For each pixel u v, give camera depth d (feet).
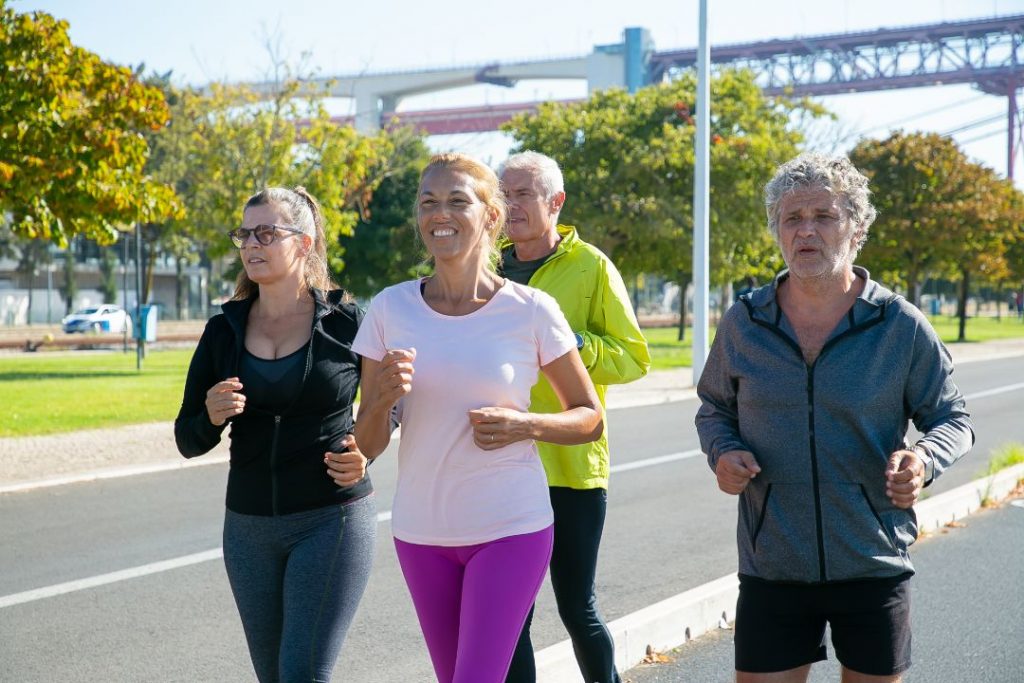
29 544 25.12
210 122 105.09
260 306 11.62
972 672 16.38
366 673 16.29
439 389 10.26
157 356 108.99
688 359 97.50
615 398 61.26
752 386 10.27
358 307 11.89
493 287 10.69
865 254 141.79
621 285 13.44
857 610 9.98
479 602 9.97
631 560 23.57
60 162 44.16
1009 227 146.51
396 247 172.86
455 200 10.36
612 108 127.54
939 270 151.64
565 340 10.55
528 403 10.69
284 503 11.00
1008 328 196.75
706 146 65.98
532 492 10.40
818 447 9.96
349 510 11.15
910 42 397.80
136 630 18.62
